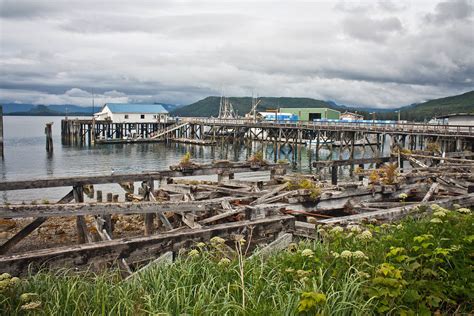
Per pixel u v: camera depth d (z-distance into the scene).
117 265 6.53
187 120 75.44
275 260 6.13
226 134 71.56
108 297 5.05
